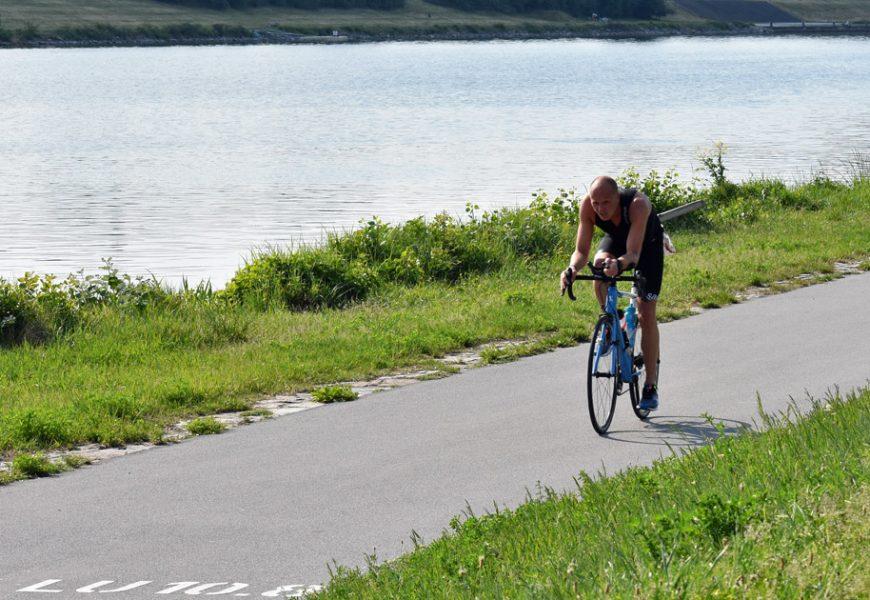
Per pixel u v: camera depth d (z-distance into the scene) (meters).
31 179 57.41
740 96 123.75
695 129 84.62
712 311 21.22
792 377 15.57
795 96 123.44
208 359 17.72
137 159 67.06
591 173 57.16
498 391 15.55
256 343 19.23
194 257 34.88
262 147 74.00
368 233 28.27
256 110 107.19
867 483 8.50
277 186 53.75
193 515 10.73
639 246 13.19
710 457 10.64
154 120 96.19
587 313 20.81
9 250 36.47
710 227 33.25
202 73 161.75
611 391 13.48
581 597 7.08
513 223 30.41
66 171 60.94
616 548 7.88
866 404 11.98
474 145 73.75
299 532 10.22
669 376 15.98
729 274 24.50
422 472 11.89
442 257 26.97
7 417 13.81
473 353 18.19
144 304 21.81
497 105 112.62
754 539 7.52
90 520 10.63
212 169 61.44
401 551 9.68
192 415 14.48
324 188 52.84
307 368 16.67
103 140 79.44
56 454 12.89
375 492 11.27
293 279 24.12
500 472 11.82
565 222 32.12
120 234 39.75
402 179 55.97
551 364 17.25
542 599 7.27
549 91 131.88
